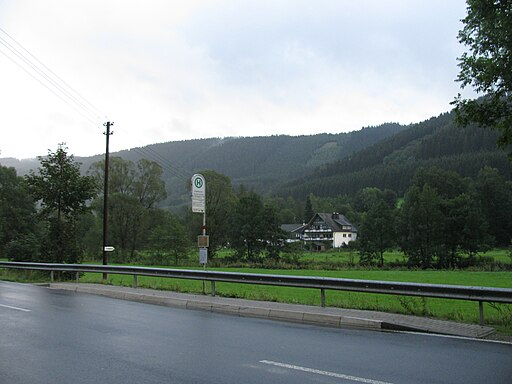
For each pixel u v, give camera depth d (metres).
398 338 9.09
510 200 96.44
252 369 6.75
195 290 17.06
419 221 71.56
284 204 175.62
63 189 27.81
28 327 10.02
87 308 13.16
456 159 147.38
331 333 9.61
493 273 50.97
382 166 194.25
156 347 8.18
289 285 13.55
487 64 10.31
